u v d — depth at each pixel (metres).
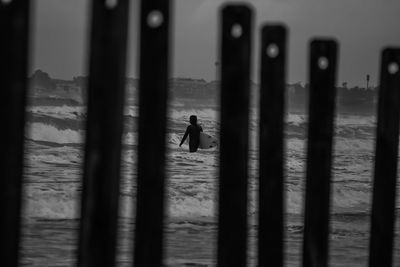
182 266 25.09
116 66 10.40
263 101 12.41
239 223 11.96
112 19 10.34
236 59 11.46
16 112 10.17
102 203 10.62
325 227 13.36
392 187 13.87
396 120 13.54
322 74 12.77
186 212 40.88
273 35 12.23
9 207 10.32
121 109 10.54
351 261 26.44
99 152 10.55
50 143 90.25
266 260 12.83
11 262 10.41
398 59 13.38
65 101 146.12
